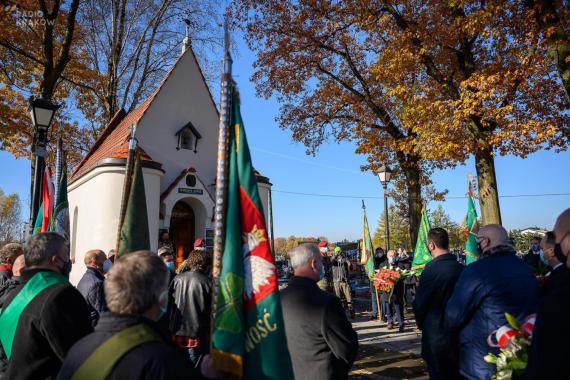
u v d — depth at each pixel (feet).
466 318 10.73
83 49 76.07
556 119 41.45
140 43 73.97
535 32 36.60
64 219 20.42
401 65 45.29
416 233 59.98
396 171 68.59
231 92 7.81
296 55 63.77
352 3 50.57
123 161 42.14
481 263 10.93
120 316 6.07
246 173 7.59
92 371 5.53
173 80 52.19
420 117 43.93
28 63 58.08
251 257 7.32
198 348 16.88
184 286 17.33
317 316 9.91
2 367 11.71
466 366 10.78
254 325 7.07
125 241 10.48
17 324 9.29
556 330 6.04
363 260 42.45
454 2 37.73
